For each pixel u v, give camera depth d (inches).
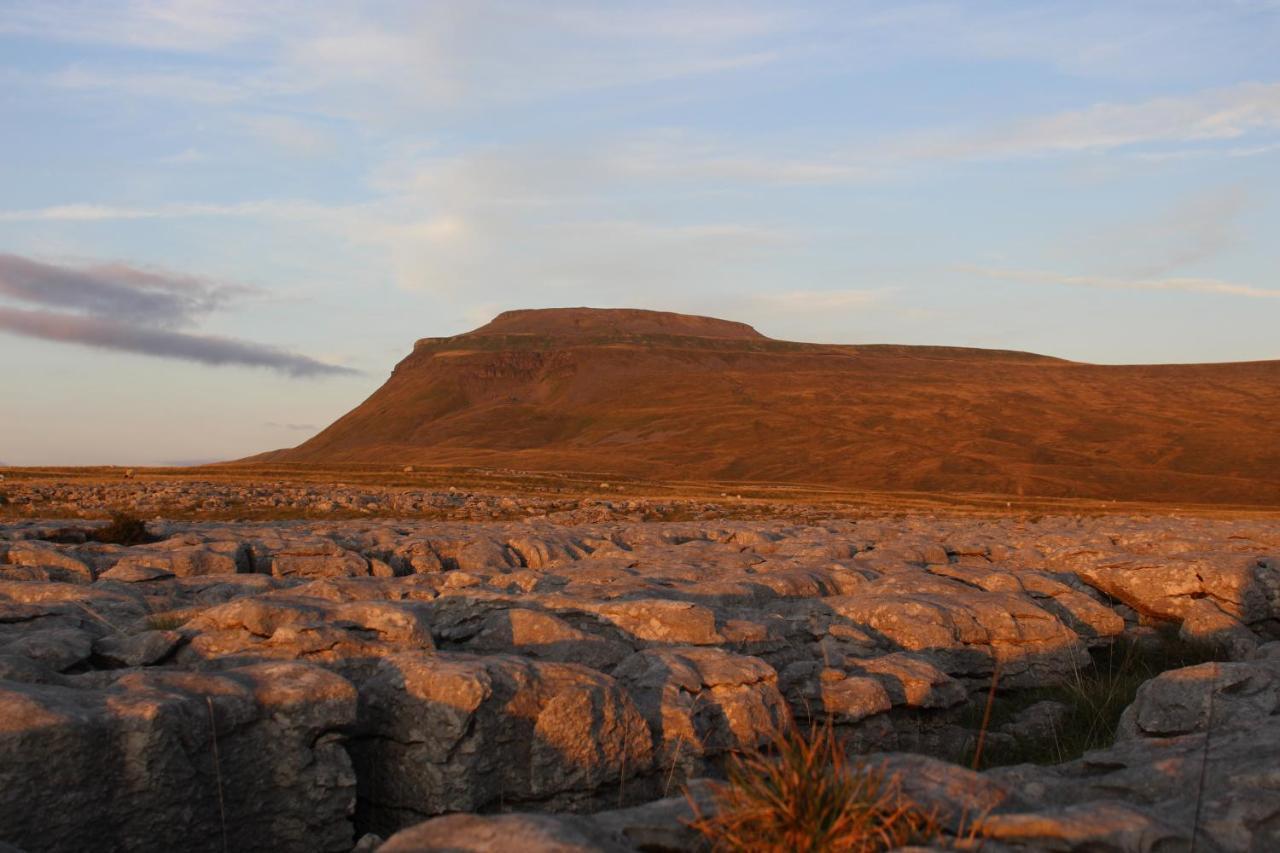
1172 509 4840.1
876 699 474.6
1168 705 436.1
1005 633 599.2
